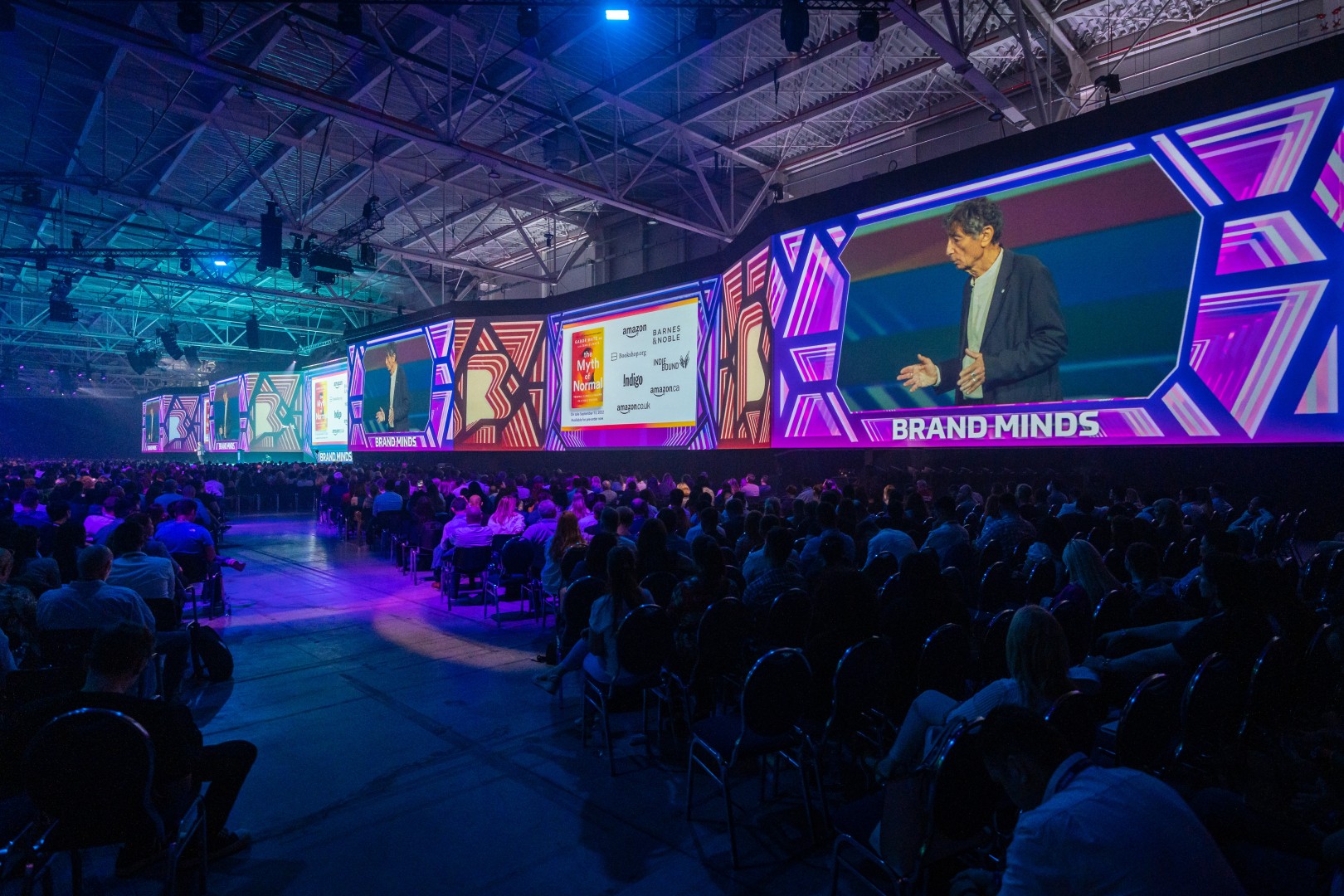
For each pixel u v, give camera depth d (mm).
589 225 25312
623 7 10211
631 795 3801
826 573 3781
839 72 14641
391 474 19719
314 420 32531
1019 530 6582
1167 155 9438
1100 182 10055
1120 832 1481
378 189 21047
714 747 3330
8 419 46906
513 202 21625
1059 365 10445
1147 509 8125
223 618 8047
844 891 2926
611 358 18703
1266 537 6988
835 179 19141
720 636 4105
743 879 3021
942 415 11781
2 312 30781
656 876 3049
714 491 14438
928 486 11539
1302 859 2203
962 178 11508
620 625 3980
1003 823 2809
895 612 3846
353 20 10562
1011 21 13023
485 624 7770
